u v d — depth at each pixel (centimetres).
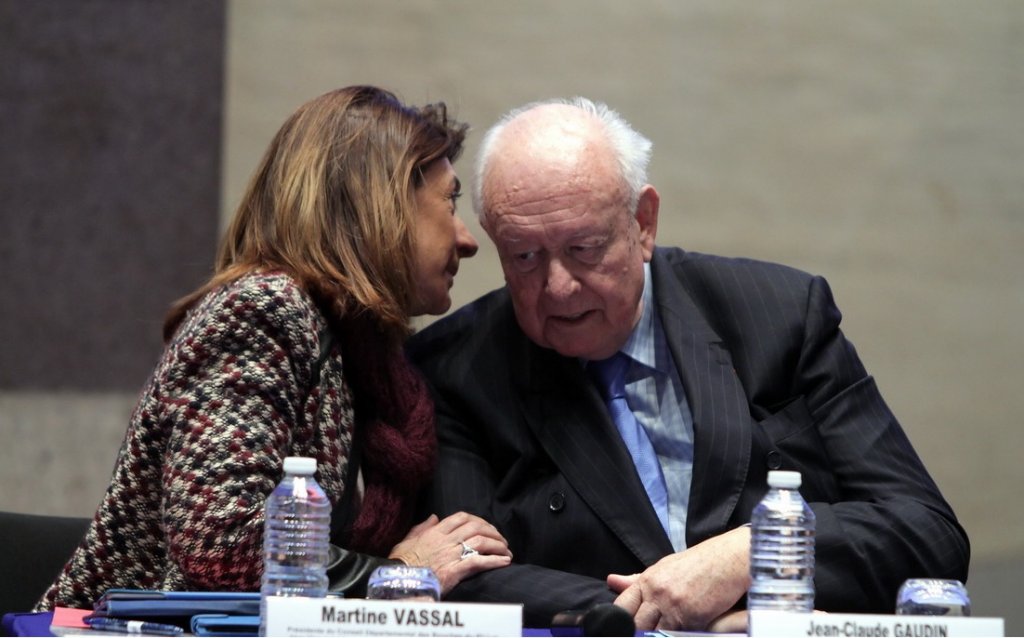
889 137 1872
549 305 898
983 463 1880
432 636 561
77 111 1786
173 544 727
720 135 1847
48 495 1761
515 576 851
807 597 730
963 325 1884
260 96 1783
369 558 801
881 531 859
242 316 782
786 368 945
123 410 1772
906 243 1873
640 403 954
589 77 1825
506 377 972
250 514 725
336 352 842
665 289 970
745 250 1847
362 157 891
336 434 830
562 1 1822
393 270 877
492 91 1809
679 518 929
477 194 926
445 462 954
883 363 1870
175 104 1783
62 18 1789
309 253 851
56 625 648
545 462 949
